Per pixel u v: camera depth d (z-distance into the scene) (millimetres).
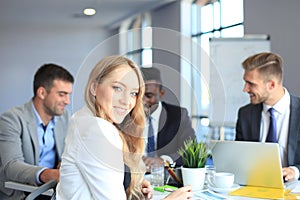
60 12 7293
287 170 2098
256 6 4758
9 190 2357
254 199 1755
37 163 2494
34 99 2561
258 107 2613
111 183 1327
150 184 1807
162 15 6590
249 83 2547
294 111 2461
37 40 7535
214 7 5602
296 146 2402
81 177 1343
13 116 2434
